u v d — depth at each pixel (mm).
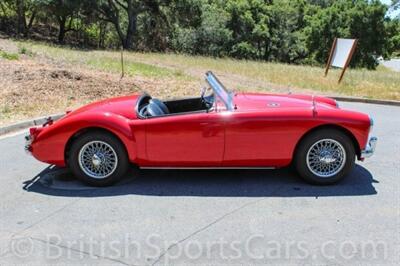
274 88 12422
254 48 42781
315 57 43000
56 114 7961
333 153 4449
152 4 36500
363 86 13180
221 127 4305
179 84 11625
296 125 4312
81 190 4473
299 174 4539
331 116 4328
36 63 12117
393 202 4113
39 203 4145
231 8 41562
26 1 33969
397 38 41562
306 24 45125
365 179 4727
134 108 4602
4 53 12727
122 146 4434
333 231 3537
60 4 33094
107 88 10195
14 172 5004
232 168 4543
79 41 39438
